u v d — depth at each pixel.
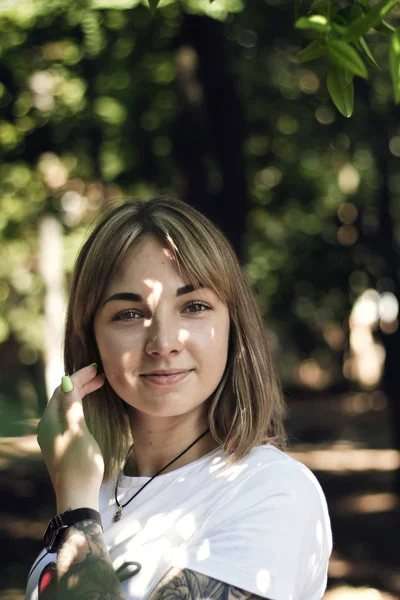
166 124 12.23
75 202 15.63
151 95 12.07
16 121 12.30
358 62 1.75
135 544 2.00
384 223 12.23
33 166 13.13
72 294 2.21
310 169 14.07
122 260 2.08
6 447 2.84
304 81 12.47
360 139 12.09
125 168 12.87
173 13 10.20
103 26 10.51
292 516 1.97
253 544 1.92
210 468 2.06
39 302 20.28
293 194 14.28
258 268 14.64
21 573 8.75
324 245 13.47
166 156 12.66
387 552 9.65
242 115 11.44
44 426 2.11
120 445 2.24
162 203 2.13
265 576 1.90
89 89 11.89
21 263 19.36
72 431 2.08
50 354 15.74
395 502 12.26
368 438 19.39
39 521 10.73
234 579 1.88
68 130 12.50
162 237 2.07
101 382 2.20
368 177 13.67
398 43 1.72
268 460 2.04
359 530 10.73
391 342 12.34
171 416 2.13
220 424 2.12
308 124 12.83
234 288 2.12
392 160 12.15
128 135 12.52
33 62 11.40
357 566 9.16
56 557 2.00
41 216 16.64
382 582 8.53
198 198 11.80
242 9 9.70
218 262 2.08
